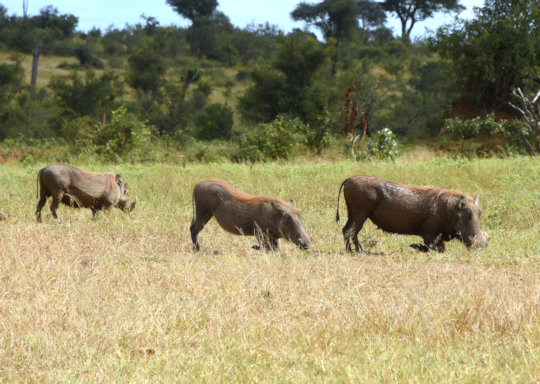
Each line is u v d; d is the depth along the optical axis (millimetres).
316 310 19344
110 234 33438
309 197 46250
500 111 105000
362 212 30547
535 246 30203
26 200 44906
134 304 19859
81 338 16922
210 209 30578
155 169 58688
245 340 16547
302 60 142125
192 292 21344
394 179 51688
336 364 14805
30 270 23484
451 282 22219
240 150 79562
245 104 146125
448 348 15773
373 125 128125
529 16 100188
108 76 163875
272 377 14227
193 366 15008
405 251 30469
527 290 20969
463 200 29266
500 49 102625
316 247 31672
